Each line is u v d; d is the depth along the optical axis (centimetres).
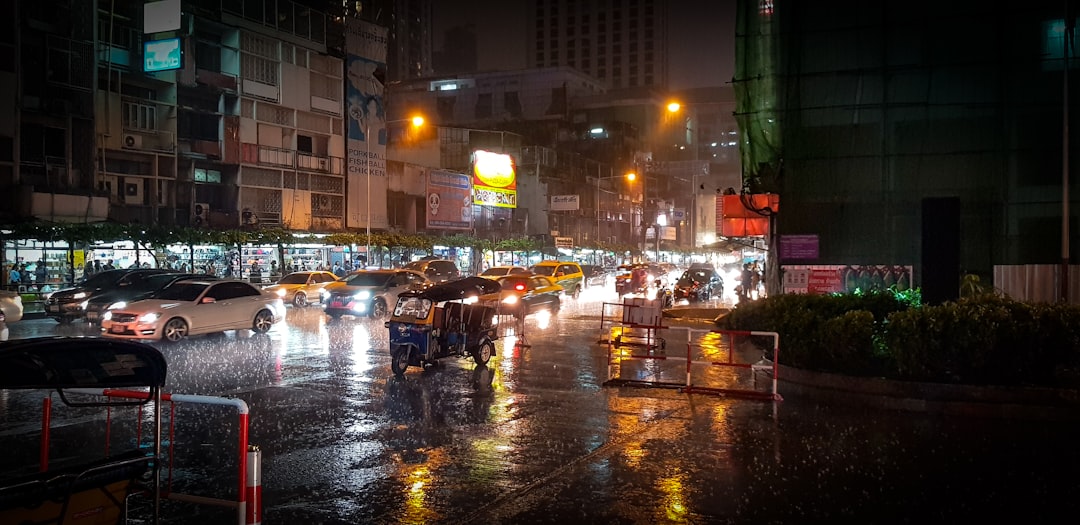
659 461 740
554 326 2261
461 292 1345
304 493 641
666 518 575
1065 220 1816
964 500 616
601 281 5019
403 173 5278
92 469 403
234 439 826
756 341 1386
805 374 1112
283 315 2033
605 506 604
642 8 15788
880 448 789
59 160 3266
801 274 2078
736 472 701
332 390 1136
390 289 2488
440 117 11412
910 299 1416
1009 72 1950
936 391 977
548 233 6762
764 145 2311
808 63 2094
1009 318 985
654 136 11044
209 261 3869
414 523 567
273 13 4284
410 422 918
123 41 3569
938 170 1992
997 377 999
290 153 4381
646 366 1416
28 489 373
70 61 3294
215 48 4038
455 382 1216
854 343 1086
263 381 1213
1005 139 1950
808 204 2084
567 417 949
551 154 7169
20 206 3070
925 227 1224
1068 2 1822
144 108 3647
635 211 8669
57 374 402
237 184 4088
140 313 1694
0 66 3044
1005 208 1947
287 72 4372
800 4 2103
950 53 1989
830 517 576
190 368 1355
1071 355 977
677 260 9100
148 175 3662
